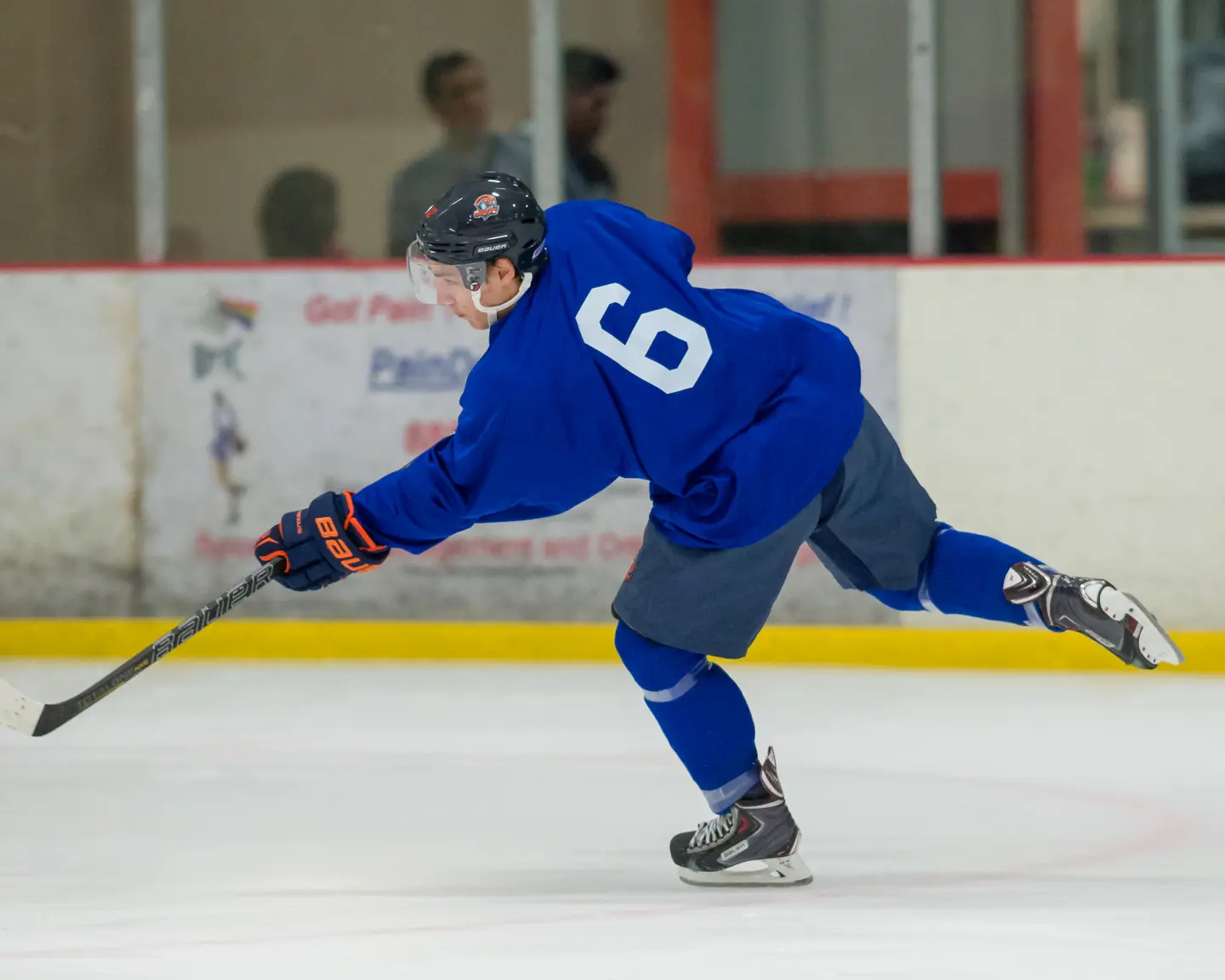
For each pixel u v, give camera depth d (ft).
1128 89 84.64
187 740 60.03
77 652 81.41
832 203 88.07
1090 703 66.69
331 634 80.07
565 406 35.06
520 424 35.12
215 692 70.85
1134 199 85.10
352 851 43.19
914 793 50.44
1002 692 69.31
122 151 89.61
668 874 40.32
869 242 88.17
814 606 78.33
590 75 87.66
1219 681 71.92
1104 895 37.19
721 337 35.35
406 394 81.00
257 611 81.71
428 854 42.75
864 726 62.08
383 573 80.94
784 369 35.76
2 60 89.81
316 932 34.12
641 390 34.86
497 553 80.18
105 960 31.91
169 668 77.71
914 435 78.64
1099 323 76.95
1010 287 77.51
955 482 78.43
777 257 84.94
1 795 50.78
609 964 31.09
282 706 67.21
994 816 47.09
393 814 47.88
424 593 80.74
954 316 78.02
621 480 79.05
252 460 81.87
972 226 86.69
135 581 82.48
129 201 89.86
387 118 88.43
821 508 37.29
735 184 88.79
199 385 82.02
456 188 35.91
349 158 88.79
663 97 87.86
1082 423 77.25
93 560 82.69
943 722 62.64
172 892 38.42
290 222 89.30
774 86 87.92
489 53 87.66
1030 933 33.22
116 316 82.28
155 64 85.25
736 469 35.09
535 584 79.97
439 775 53.67
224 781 52.90
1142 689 70.03
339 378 81.41
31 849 43.47
